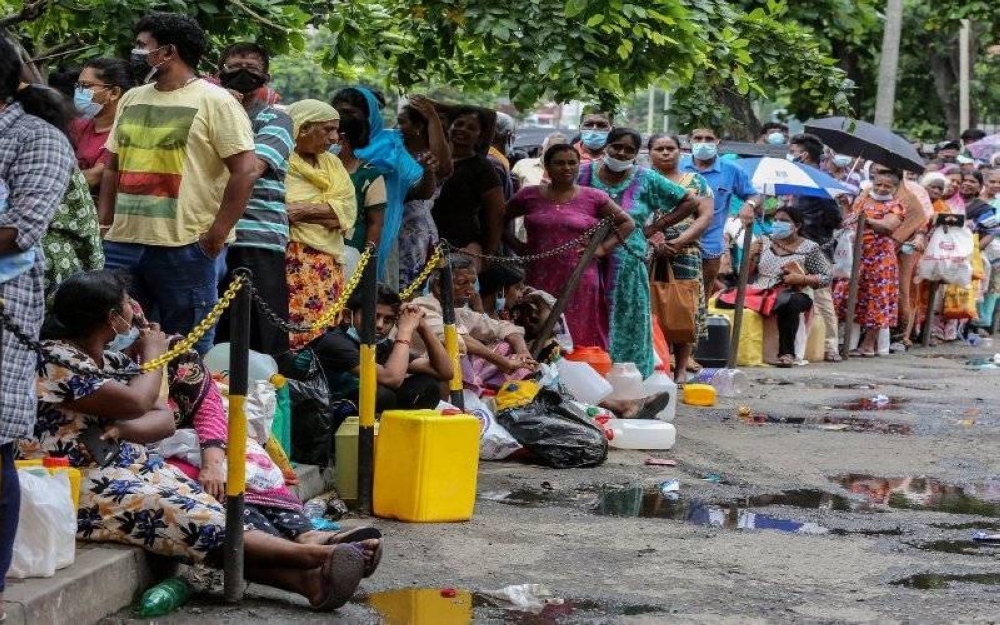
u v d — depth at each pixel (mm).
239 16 14648
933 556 11023
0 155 8125
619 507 12539
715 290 26391
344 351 12781
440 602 9359
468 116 16562
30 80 13312
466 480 11727
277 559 9055
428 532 11297
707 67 17062
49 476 8438
